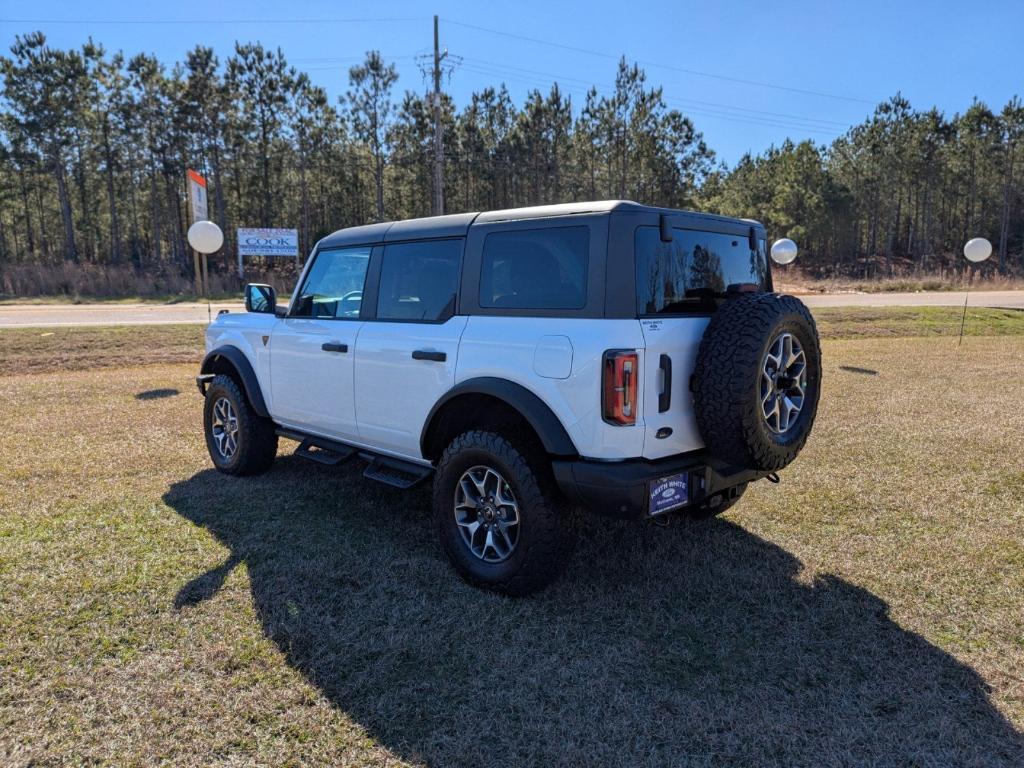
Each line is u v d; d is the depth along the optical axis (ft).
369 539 13.10
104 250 171.73
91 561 11.84
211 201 148.77
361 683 8.56
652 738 7.63
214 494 15.57
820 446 20.15
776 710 8.13
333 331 13.87
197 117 123.54
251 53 124.16
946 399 27.22
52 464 17.60
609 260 9.62
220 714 7.92
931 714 8.05
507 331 10.57
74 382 30.53
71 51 120.78
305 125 128.06
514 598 10.85
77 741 7.43
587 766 7.18
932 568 12.10
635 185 132.05
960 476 17.29
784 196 162.50
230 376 17.30
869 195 171.94
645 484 9.60
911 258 187.11
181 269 128.16
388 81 120.67
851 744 7.54
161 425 22.15
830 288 115.96
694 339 10.27
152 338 45.03
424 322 12.13
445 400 11.28
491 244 11.19
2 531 13.08
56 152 126.62
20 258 156.56
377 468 13.56
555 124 131.64
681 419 10.16
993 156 162.61
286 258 142.82
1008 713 8.09
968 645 9.61
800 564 12.23
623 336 9.42
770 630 9.99
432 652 9.30
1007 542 13.23
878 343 48.01
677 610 10.57
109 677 8.57
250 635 9.61
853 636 9.82
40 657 8.95
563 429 9.93
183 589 10.91
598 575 11.71
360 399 13.32
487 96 144.15
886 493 16.07
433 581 11.40
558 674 8.84
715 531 13.79
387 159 127.85
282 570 11.67
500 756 7.32
